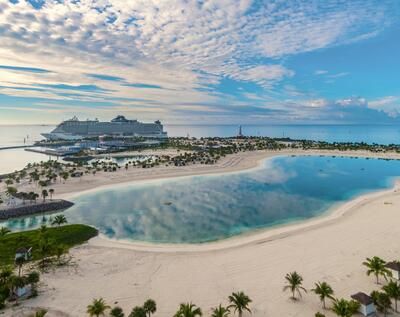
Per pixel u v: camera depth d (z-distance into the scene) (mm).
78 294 48844
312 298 46438
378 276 52250
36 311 43312
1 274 49688
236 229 84188
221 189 134500
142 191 131125
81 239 74625
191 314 38688
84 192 129125
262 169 186500
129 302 46688
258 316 42469
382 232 73562
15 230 84750
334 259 59750
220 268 57781
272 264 58688
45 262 60594
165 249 69062
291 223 87938
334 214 94625
